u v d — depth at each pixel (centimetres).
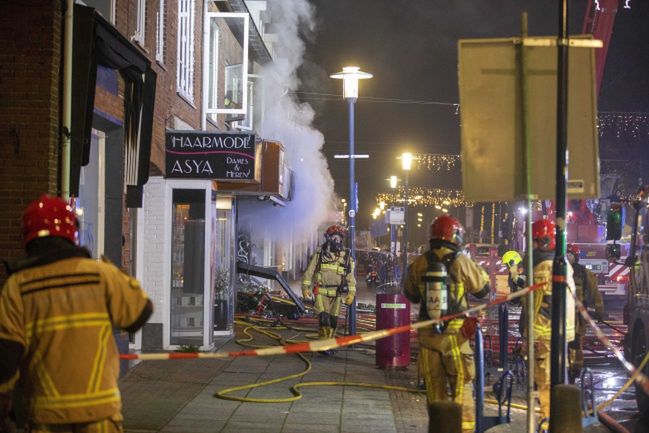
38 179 975
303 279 1462
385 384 1192
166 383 1159
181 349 1434
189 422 930
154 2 1455
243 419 952
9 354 459
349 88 1712
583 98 659
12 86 977
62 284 471
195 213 1474
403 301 1329
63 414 462
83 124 1004
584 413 805
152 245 1455
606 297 2583
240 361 1362
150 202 1457
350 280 1458
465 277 739
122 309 481
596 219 2586
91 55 1026
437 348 737
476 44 660
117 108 1216
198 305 1466
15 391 784
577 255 1054
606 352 1508
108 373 475
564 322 643
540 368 844
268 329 1823
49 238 485
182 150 1462
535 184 659
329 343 649
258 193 1762
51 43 977
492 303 695
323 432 901
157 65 1463
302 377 1237
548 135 659
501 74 659
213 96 2086
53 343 465
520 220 2542
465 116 658
